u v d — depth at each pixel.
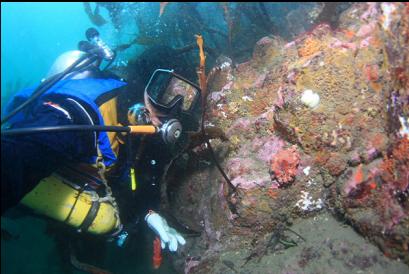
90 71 1.89
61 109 1.46
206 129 2.11
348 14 2.44
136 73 2.09
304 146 1.89
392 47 2.07
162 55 2.42
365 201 1.75
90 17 6.17
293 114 1.88
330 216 1.98
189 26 4.89
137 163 2.00
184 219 2.55
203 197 2.48
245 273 1.90
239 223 2.04
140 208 2.30
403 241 1.58
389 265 1.63
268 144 2.08
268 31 4.39
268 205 1.96
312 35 2.40
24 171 1.26
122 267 2.90
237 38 4.55
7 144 1.23
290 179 1.87
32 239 5.36
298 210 2.01
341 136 1.85
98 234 1.81
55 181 1.64
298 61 2.07
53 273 4.24
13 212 1.80
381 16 2.18
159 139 1.91
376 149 1.81
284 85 1.98
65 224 1.72
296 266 1.82
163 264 2.64
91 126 1.41
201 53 1.86
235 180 2.03
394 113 1.83
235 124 2.35
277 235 1.98
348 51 1.95
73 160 1.56
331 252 1.79
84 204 1.70
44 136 1.33
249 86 2.50
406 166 1.65
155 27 5.12
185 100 2.44
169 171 2.36
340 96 1.86
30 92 1.69
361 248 1.74
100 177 1.78
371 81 1.91
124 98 1.89
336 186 1.89
